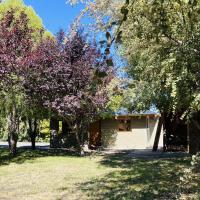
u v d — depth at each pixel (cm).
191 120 1559
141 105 1712
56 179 1442
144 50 922
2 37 1975
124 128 3294
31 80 2112
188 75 781
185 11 681
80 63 2144
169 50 801
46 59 2112
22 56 2019
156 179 1398
